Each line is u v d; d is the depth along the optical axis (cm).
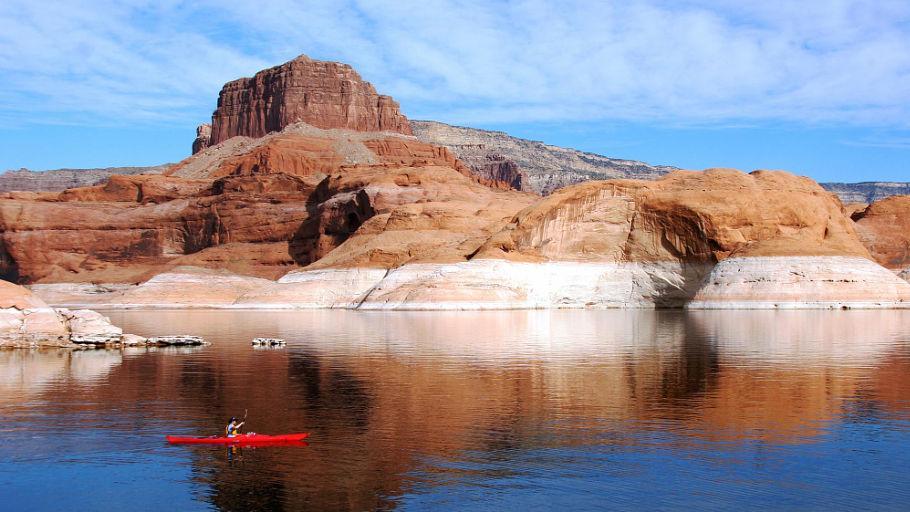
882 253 15712
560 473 2664
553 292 13588
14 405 3753
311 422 3347
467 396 3875
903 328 7819
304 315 12006
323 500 2444
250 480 2627
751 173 15325
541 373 4603
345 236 19262
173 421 3406
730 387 4066
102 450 2986
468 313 11781
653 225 14000
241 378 4512
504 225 14825
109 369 4934
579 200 14350
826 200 14562
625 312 12069
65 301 19100
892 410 3494
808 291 11912
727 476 2627
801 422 3281
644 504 2398
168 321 10419
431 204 16600
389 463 2778
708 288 12656
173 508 2409
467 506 2388
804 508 2361
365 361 5241
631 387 4097
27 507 2438
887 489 2502
